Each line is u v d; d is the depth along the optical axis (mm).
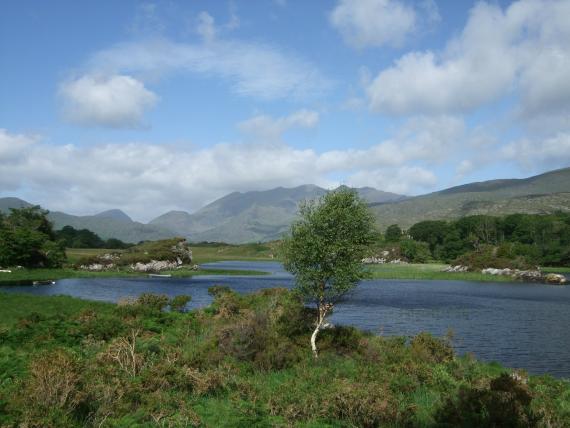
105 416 13812
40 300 46250
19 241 108625
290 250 30172
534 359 34656
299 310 32750
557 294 83750
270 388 19406
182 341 28422
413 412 16312
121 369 18953
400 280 115875
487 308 62875
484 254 147875
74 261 134250
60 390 14062
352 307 61719
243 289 81312
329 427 14883
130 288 81312
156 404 15375
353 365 24219
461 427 14828
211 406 16031
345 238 29578
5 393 14305
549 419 14805
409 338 38562
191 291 77125
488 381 20406
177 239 150250
